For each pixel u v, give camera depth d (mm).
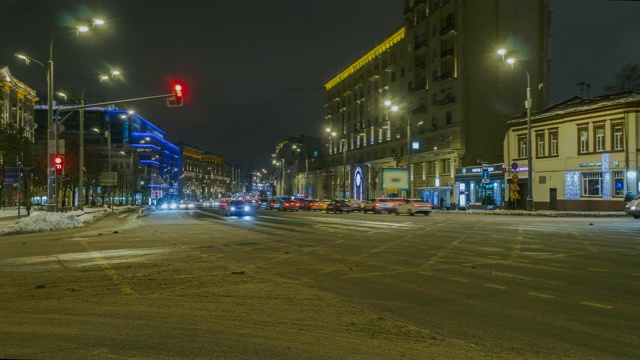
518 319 6902
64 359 5184
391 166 78250
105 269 11586
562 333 6199
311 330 6375
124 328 6434
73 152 59719
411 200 43750
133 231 24922
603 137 42562
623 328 6414
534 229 23688
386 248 15914
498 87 61562
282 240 19078
